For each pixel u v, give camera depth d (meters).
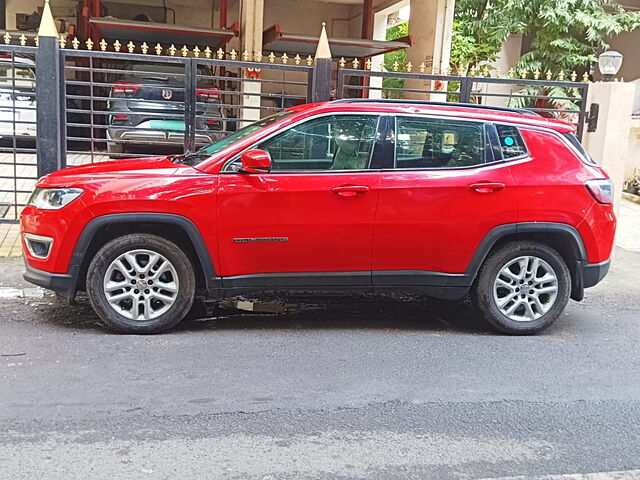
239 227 5.39
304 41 14.03
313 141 5.56
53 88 7.83
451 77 8.62
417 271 5.69
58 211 5.29
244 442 3.80
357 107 5.63
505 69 16.91
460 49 15.45
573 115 11.66
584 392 4.72
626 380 4.98
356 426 4.05
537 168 5.75
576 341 5.88
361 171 5.54
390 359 5.21
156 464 3.53
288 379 4.71
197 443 3.76
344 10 19.23
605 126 8.80
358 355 5.27
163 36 14.35
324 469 3.54
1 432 3.80
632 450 3.90
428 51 14.95
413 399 4.48
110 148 12.18
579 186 5.77
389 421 4.14
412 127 5.66
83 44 14.66
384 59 18.17
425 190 5.55
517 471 3.61
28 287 6.77
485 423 4.17
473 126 5.75
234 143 5.51
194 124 8.30
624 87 8.73
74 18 17.17
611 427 4.18
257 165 5.22
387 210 5.52
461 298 6.28
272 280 5.55
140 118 10.95
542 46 14.86
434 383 4.77
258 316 6.24
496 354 5.44
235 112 14.37
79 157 12.77
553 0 14.14
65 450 3.63
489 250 5.74
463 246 5.66
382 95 16.58
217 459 3.60
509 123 5.81
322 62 8.41
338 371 4.91
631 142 14.45
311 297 6.94
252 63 8.29
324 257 5.55
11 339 5.30
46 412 4.06
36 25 16.78
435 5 14.52
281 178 5.42
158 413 4.11
